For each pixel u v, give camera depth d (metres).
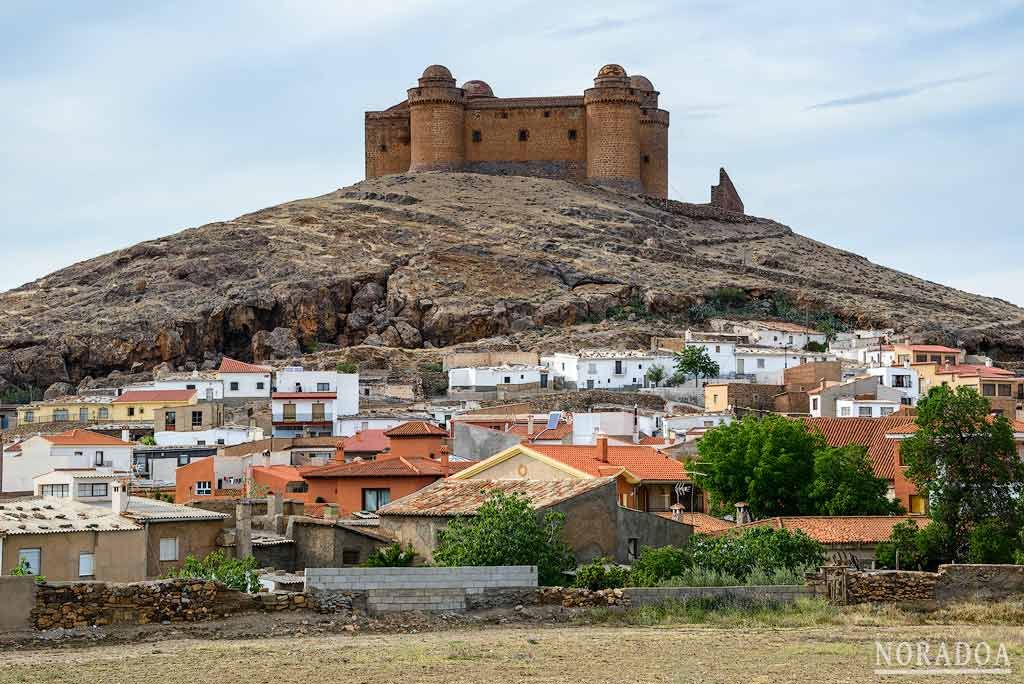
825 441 108.69
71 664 53.84
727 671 54.19
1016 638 60.66
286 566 84.06
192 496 124.19
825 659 56.34
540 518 73.62
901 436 113.19
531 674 53.34
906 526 90.31
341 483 103.06
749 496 102.56
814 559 76.50
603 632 60.97
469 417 182.25
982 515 89.31
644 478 102.50
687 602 66.00
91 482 103.62
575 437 142.62
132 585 59.62
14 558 74.19
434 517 80.38
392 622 61.62
